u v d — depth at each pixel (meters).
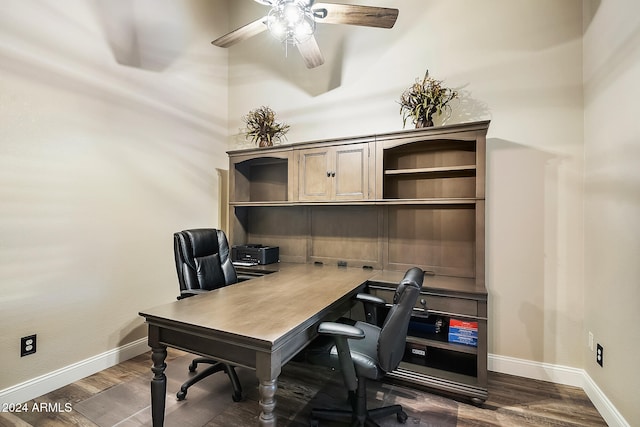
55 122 2.18
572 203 2.26
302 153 2.87
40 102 2.11
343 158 2.69
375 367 1.56
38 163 2.10
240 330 1.33
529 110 2.37
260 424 1.27
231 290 2.01
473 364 2.30
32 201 2.07
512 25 2.43
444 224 2.62
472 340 2.15
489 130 2.48
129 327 2.65
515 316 2.41
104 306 2.48
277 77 3.39
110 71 2.51
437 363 2.30
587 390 2.12
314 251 3.17
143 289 2.76
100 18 2.44
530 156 2.37
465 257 2.55
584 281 2.21
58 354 2.20
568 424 1.84
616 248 1.77
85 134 2.35
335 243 3.07
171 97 3.01
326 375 2.41
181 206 3.11
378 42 2.91
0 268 1.93
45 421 1.84
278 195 3.38
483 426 1.82
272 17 1.99
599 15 1.99
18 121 2.00
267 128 3.16
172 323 1.47
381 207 2.85
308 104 3.22
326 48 3.13
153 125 2.85
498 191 2.46
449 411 1.96
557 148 2.30
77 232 2.31
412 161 2.74
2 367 1.94
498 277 2.46
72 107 2.28
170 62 3.00
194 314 1.54
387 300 2.31
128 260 2.65
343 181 2.68
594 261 2.05
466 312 2.09
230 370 2.10
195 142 3.26
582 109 2.23
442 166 2.63
